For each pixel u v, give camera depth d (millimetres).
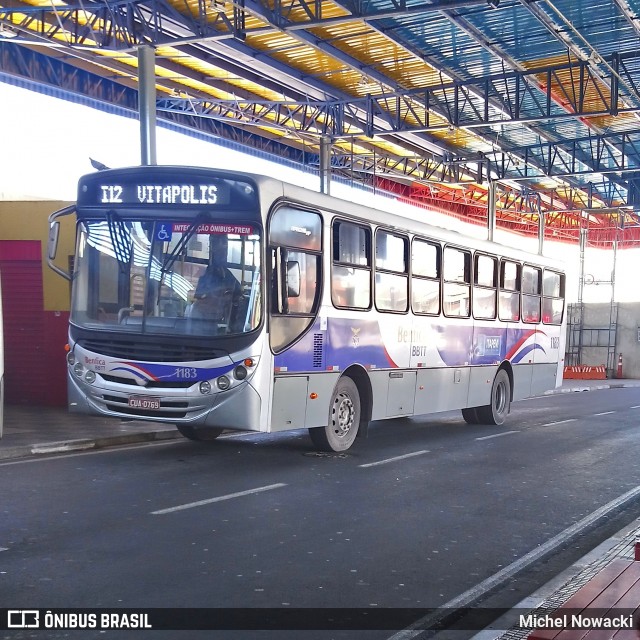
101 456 12258
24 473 10656
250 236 11031
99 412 11516
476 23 19156
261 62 22047
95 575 6352
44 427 14711
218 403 10984
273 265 11203
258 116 27531
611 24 19516
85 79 23750
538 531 8477
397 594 6250
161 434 14430
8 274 18734
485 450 14258
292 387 11656
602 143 31344
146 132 17828
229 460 12102
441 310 15750
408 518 8773
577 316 49562
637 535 7910
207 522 8195
